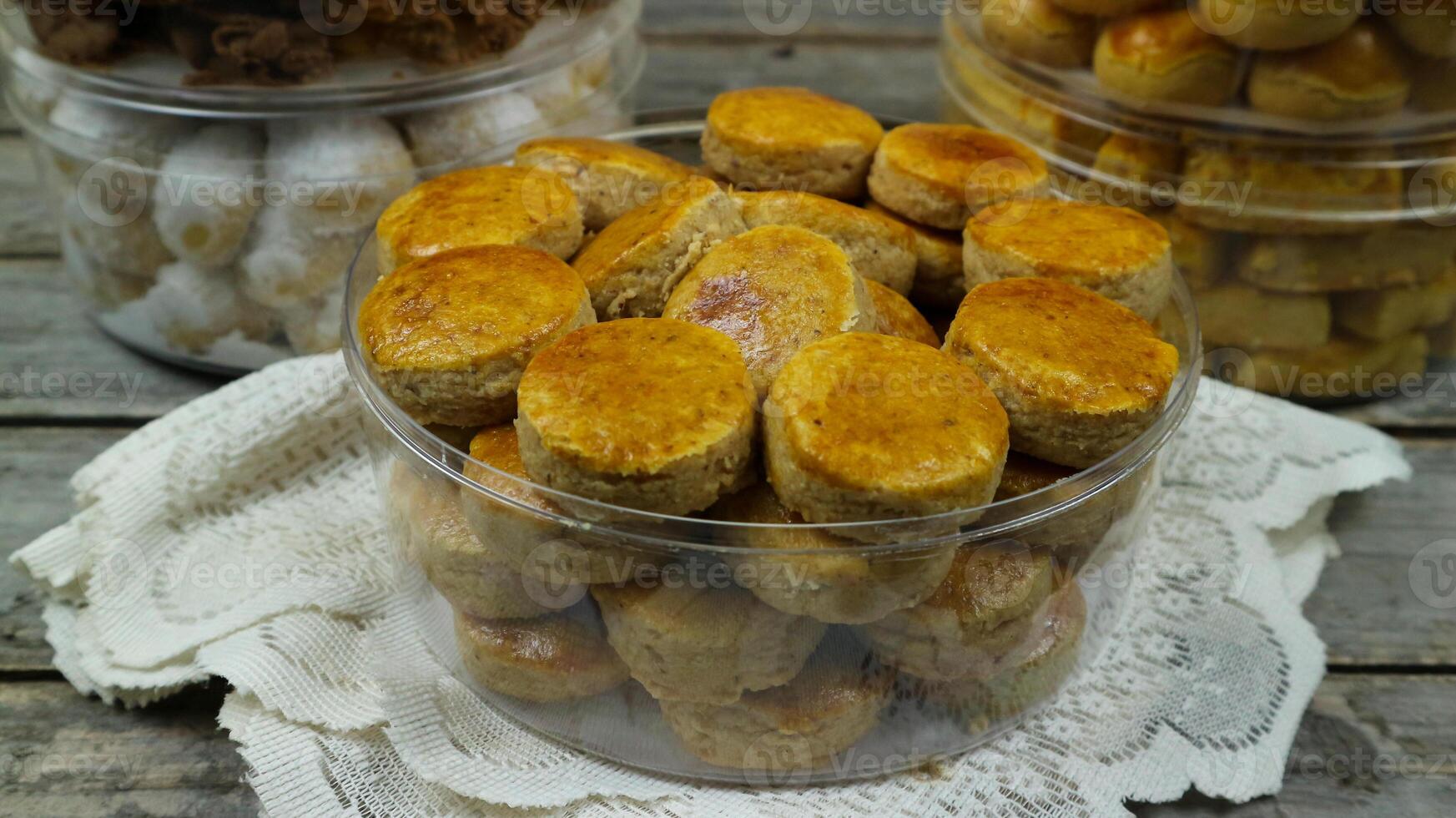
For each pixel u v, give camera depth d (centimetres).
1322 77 39
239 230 41
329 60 40
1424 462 43
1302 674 35
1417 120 40
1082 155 42
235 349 43
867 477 28
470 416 31
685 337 30
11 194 52
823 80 59
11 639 36
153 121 40
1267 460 40
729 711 30
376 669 33
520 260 32
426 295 31
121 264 42
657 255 33
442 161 42
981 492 28
